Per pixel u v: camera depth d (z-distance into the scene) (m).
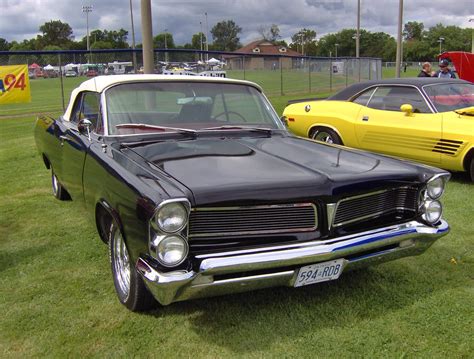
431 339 2.98
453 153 6.40
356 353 2.84
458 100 6.93
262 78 23.33
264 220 2.87
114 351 2.87
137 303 3.17
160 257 2.63
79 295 3.54
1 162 8.30
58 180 5.43
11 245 4.53
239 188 2.77
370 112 7.39
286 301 3.41
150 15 8.09
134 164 3.16
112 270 3.50
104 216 3.58
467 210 5.44
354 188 3.00
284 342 2.95
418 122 6.75
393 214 3.30
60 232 4.84
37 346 2.92
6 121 13.92
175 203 2.59
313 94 21.97
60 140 4.70
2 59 15.64
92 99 4.24
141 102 4.06
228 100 4.37
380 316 3.23
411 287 3.63
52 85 21.03
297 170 3.09
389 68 64.25
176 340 2.97
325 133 8.05
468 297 3.49
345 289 3.59
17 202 5.90
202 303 3.38
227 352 2.86
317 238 2.93
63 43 114.44
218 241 2.80
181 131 3.93
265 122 4.43
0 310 3.34
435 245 4.46
